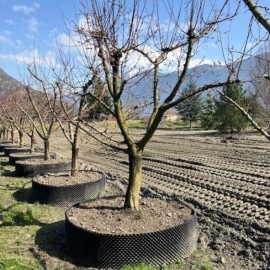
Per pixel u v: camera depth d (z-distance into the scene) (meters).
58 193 4.61
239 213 4.36
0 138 15.17
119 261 2.88
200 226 3.82
